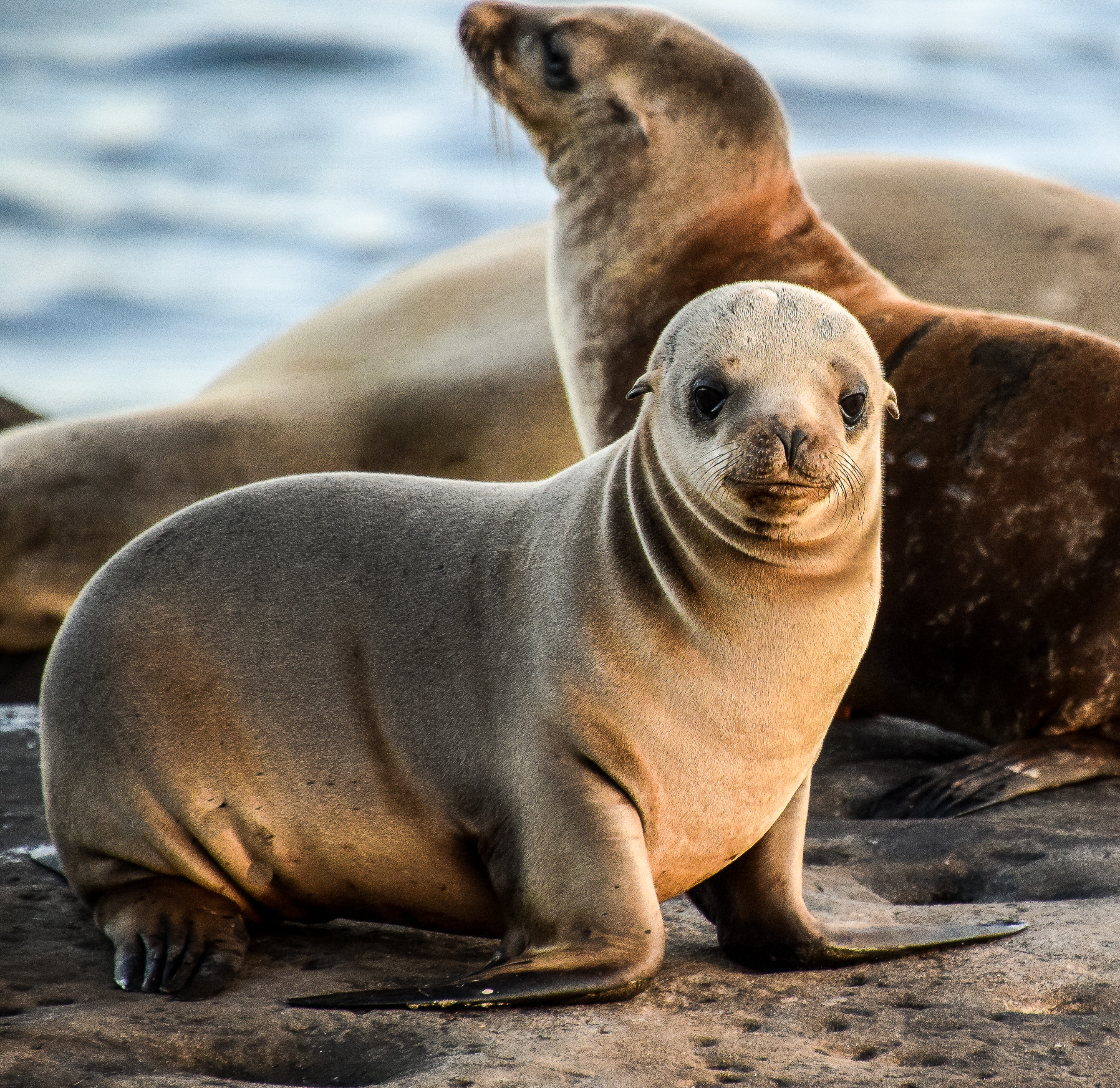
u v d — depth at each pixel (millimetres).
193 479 32688
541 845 14000
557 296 26172
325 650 14891
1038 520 21438
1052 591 21312
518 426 32125
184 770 14992
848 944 14484
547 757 14031
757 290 14094
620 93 25297
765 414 13070
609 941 13594
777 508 13195
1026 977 13844
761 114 25281
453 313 33844
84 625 15539
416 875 14992
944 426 22141
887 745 23250
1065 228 32375
